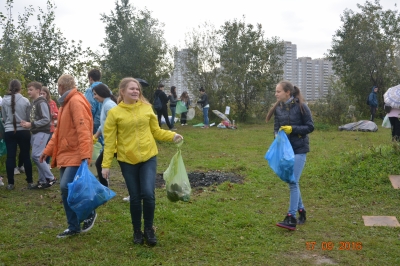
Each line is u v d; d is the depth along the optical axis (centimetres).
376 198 662
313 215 592
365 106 2316
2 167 866
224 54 2142
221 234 514
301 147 538
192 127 1909
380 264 427
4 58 1340
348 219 571
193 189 735
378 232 519
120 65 2044
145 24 2147
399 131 983
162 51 2136
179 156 501
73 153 487
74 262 433
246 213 591
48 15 1382
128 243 483
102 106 601
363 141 1349
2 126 730
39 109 711
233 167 927
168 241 490
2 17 1320
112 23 2119
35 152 715
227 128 1845
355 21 2295
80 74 1355
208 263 432
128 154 464
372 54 2267
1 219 567
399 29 2261
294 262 436
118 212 600
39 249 466
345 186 723
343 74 2362
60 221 566
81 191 456
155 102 1720
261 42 2133
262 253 455
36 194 699
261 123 2139
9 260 437
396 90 982
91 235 507
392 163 772
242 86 2152
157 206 621
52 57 1377
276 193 707
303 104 534
